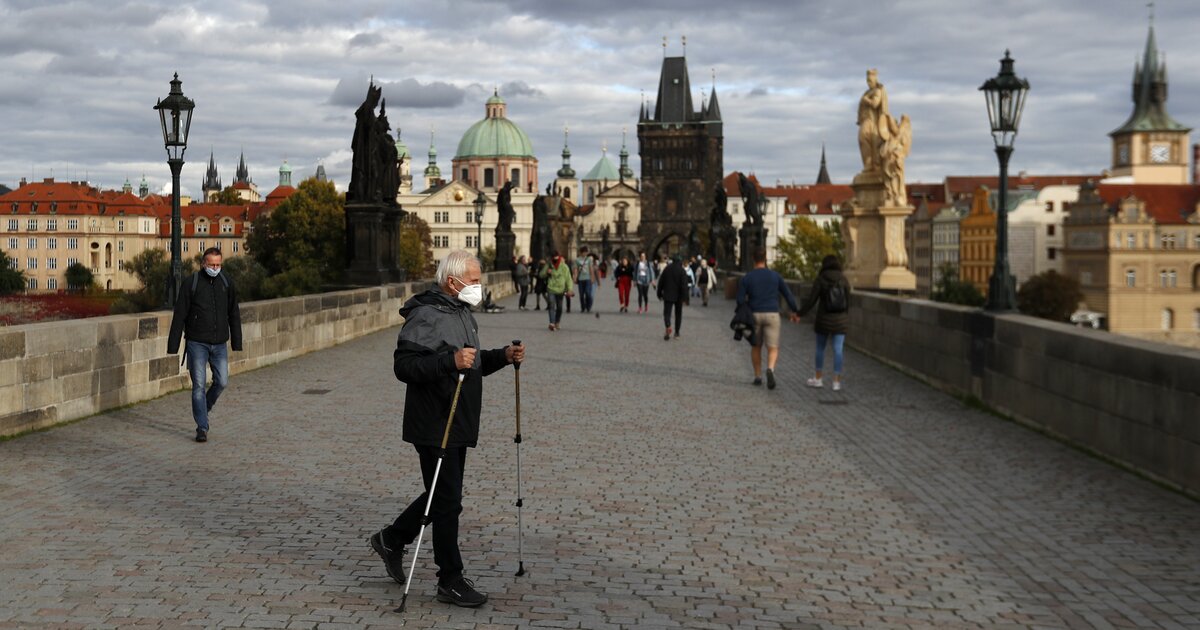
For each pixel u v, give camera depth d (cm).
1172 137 17462
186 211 18900
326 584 784
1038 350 1488
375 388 1903
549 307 3375
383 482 1127
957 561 866
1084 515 1016
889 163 3366
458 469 753
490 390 1883
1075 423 1370
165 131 1922
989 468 1234
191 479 1132
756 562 857
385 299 3309
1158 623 726
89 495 1050
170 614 713
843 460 1280
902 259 3412
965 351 1805
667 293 3025
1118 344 1247
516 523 963
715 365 2330
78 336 1515
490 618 721
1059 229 15912
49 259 17062
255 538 901
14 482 1103
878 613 742
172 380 1800
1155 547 908
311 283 11625
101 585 771
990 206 16325
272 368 2220
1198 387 1073
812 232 16125
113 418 1533
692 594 777
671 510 1022
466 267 764
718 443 1384
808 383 1983
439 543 744
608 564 846
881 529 962
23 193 17288
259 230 12450
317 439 1383
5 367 1359
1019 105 1814
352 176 3475
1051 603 765
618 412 1639
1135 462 1206
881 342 2402
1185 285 14325
